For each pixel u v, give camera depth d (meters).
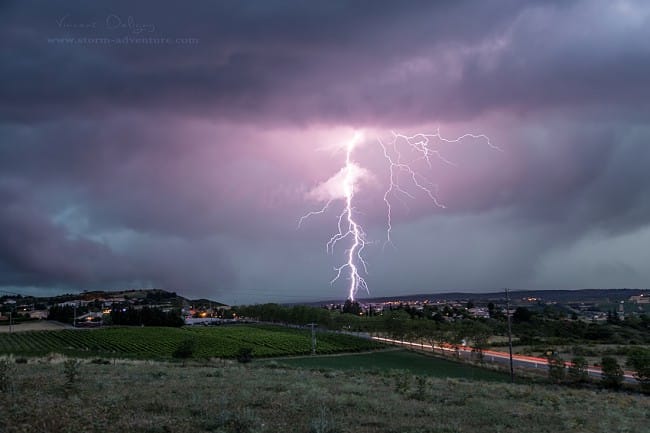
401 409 19.78
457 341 106.12
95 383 22.41
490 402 25.09
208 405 17.14
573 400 32.50
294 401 19.59
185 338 128.88
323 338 133.50
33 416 14.05
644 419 24.50
